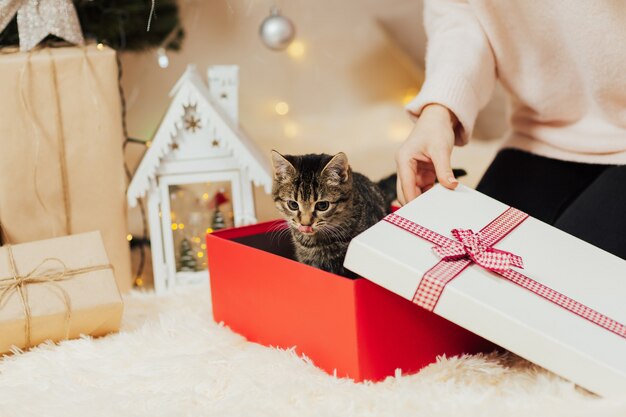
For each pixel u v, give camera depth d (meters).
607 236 1.36
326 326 1.25
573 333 1.08
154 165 1.82
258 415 1.12
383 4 3.09
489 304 1.09
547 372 1.20
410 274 1.14
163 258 1.92
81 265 1.54
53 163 1.74
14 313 1.42
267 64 2.98
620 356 1.05
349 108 3.16
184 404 1.18
